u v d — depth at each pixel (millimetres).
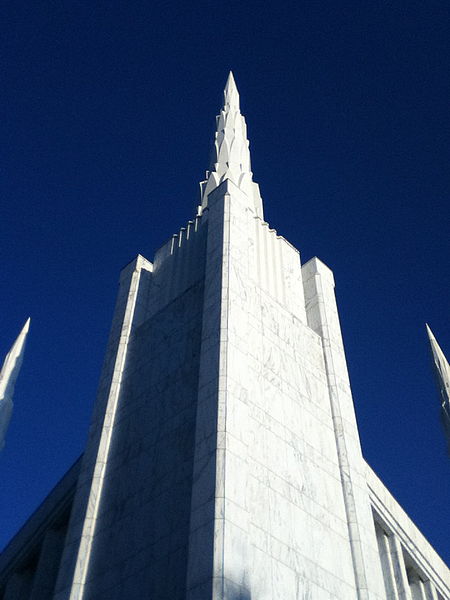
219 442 20344
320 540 21891
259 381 23859
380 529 29469
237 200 29984
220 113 42031
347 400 28062
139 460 23469
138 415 25172
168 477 21656
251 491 20203
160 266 32688
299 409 25281
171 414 23594
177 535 19672
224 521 18484
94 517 23062
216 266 26703
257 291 27312
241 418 21734
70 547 22562
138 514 21703
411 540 30109
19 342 32344
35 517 31094
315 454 24516
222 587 17094
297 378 26375
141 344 28234
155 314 28984
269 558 19297
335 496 24078
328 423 26531
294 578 19750
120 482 23484
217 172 37156
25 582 31031
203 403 22000
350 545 23047
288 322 28328
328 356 29109
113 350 28719
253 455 21250
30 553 30938
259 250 31188
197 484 19844
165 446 22750
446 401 27859
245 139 40438
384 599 22266
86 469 24828
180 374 24672
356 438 26875
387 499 29281
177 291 30047
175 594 18359
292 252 33688
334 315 31531
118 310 30656
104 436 25344
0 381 30312
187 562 18531
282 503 21266
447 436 27156
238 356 23469
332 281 33781
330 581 21094
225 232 27938
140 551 20516
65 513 29797
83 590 21250
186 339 25781
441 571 31328
